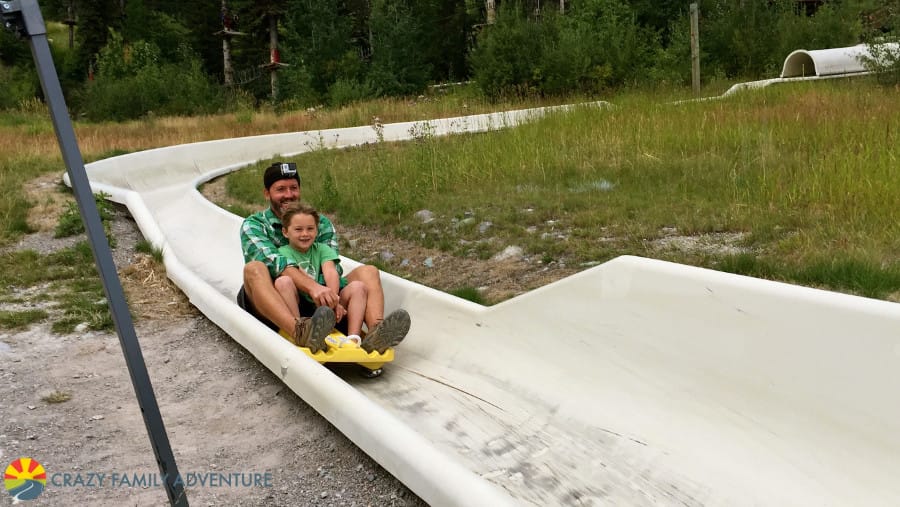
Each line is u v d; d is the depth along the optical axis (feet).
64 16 177.27
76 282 21.91
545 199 26.53
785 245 18.07
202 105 102.27
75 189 7.29
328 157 46.93
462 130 56.80
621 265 11.78
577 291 12.39
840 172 22.86
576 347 12.38
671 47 86.48
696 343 10.80
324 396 11.16
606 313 11.97
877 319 8.86
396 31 115.65
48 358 16.07
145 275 22.45
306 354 12.75
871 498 8.53
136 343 7.57
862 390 8.97
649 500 9.71
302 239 14.62
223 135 65.67
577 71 77.25
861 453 8.86
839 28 82.64
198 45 156.76
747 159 28.17
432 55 149.89
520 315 13.33
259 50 144.25
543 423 11.67
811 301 9.52
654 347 11.31
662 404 10.95
